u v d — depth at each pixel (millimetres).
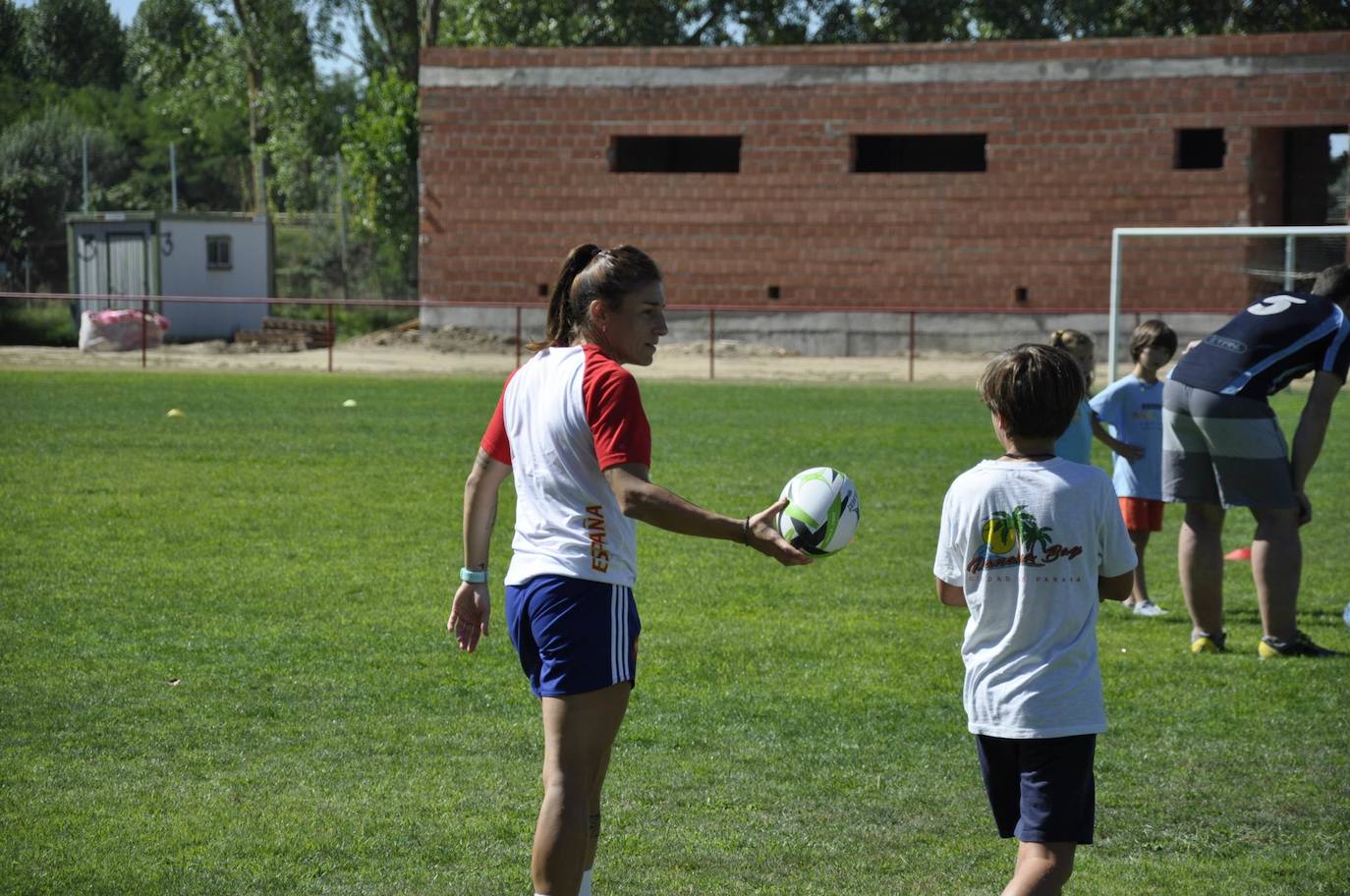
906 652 13414
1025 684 6566
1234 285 55500
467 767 9930
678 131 60594
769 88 59594
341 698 11609
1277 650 13266
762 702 11680
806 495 7211
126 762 9891
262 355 58156
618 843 8570
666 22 85812
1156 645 13758
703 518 6402
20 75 57094
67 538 18641
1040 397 6746
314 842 8492
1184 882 8078
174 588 15820
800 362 56656
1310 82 54094
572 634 6621
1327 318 12625
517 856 8336
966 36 86062
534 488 6848
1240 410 12766
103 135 91250
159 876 7922
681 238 61062
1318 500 23453
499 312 62594
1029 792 6555
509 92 61656
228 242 67688
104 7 56969
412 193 81250
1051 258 57531
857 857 8398
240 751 10211
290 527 19938
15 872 7926
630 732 10828
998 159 57719
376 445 29547
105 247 65750
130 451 27859
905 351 59094
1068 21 82812
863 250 59375
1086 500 6688
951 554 6902
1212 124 55281
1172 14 80125
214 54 87875
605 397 6621
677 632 14180
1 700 11320
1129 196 56469
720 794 9469
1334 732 10891
